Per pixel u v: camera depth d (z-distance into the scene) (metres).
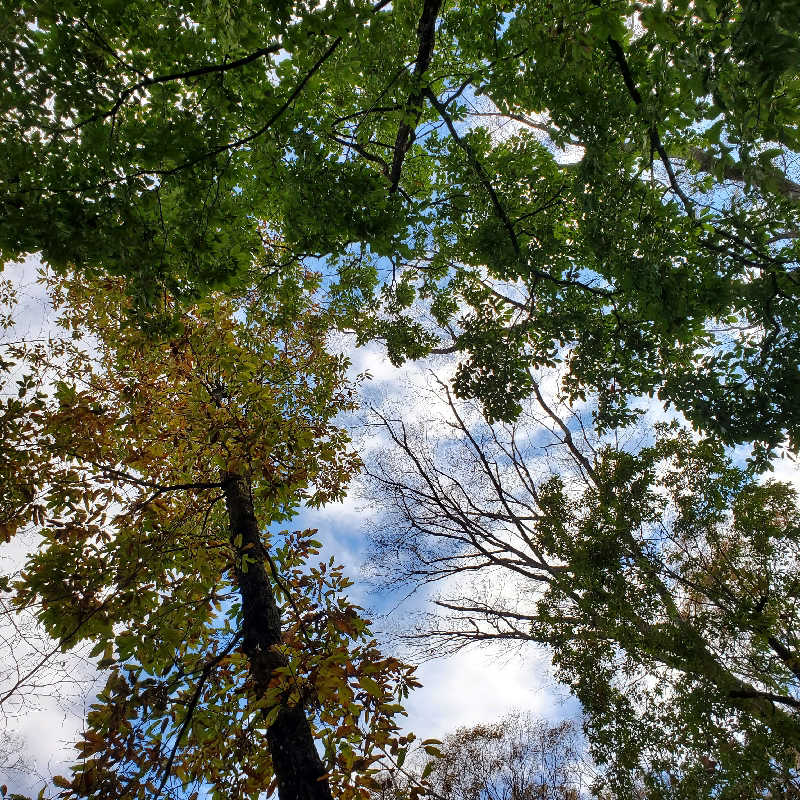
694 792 7.29
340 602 5.11
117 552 4.88
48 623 4.45
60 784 3.88
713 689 7.40
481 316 6.50
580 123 4.02
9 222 3.43
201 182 4.11
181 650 5.25
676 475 8.84
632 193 4.25
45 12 3.21
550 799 12.62
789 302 4.16
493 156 5.96
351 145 5.43
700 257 4.45
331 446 6.48
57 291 7.02
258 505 6.95
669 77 3.35
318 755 4.41
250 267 6.70
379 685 4.29
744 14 2.23
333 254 4.92
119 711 4.20
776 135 2.67
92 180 3.65
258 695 4.48
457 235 6.92
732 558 8.53
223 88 3.77
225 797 5.09
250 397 5.59
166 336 4.75
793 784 7.07
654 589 8.30
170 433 5.94
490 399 6.20
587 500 9.09
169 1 3.44
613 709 8.24
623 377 5.54
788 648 8.09
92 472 5.30
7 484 4.63
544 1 3.25
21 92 3.30
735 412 4.32
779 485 8.18
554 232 6.10
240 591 5.42
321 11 3.20
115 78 3.57
